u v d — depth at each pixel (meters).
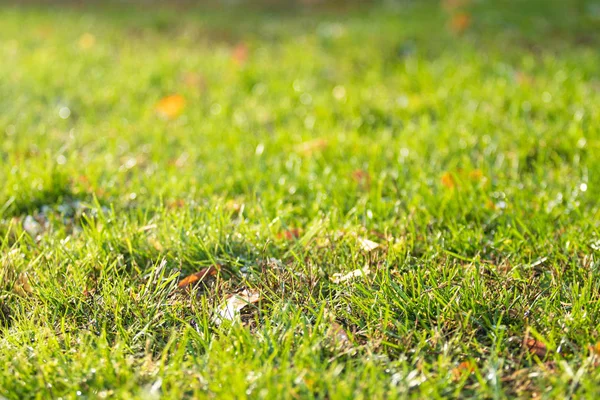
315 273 1.57
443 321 1.46
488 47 3.10
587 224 1.68
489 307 1.48
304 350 1.38
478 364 1.40
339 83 2.68
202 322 1.47
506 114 2.27
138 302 1.51
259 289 1.53
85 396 1.34
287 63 2.96
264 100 2.50
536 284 1.54
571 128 2.07
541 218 1.70
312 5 4.52
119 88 2.65
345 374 1.37
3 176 1.91
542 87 2.45
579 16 3.63
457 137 2.10
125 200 1.86
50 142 2.19
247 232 1.67
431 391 1.33
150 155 2.12
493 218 1.74
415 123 2.29
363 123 2.30
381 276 1.55
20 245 1.66
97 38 3.61
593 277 1.53
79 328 1.48
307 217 1.78
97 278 1.58
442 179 1.86
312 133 2.22
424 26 3.52
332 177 1.91
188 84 2.68
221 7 4.62
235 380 1.32
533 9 3.84
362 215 1.76
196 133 2.23
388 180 1.90
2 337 1.48
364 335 1.45
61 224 1.76
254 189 1.85
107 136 2.22
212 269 1.61
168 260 1.64
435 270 1.54
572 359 1.39
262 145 2.08
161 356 1.42
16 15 4.32
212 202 1.78
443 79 2.59
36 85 2.66
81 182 1.92
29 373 1.38
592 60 2.76
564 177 1.89
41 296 1.53
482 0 4.13
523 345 1.41
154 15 4.25
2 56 3.19
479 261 1.57
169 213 1.74
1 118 2.34
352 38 3.31
